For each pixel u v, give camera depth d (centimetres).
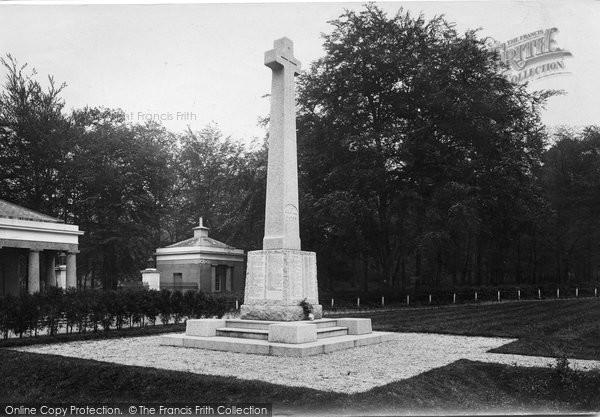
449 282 6956
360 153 3947
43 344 1830
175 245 4878
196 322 1761
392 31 4094
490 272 6309
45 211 4981
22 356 1348
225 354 1502
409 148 3938
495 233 4819
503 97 4159
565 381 1080
